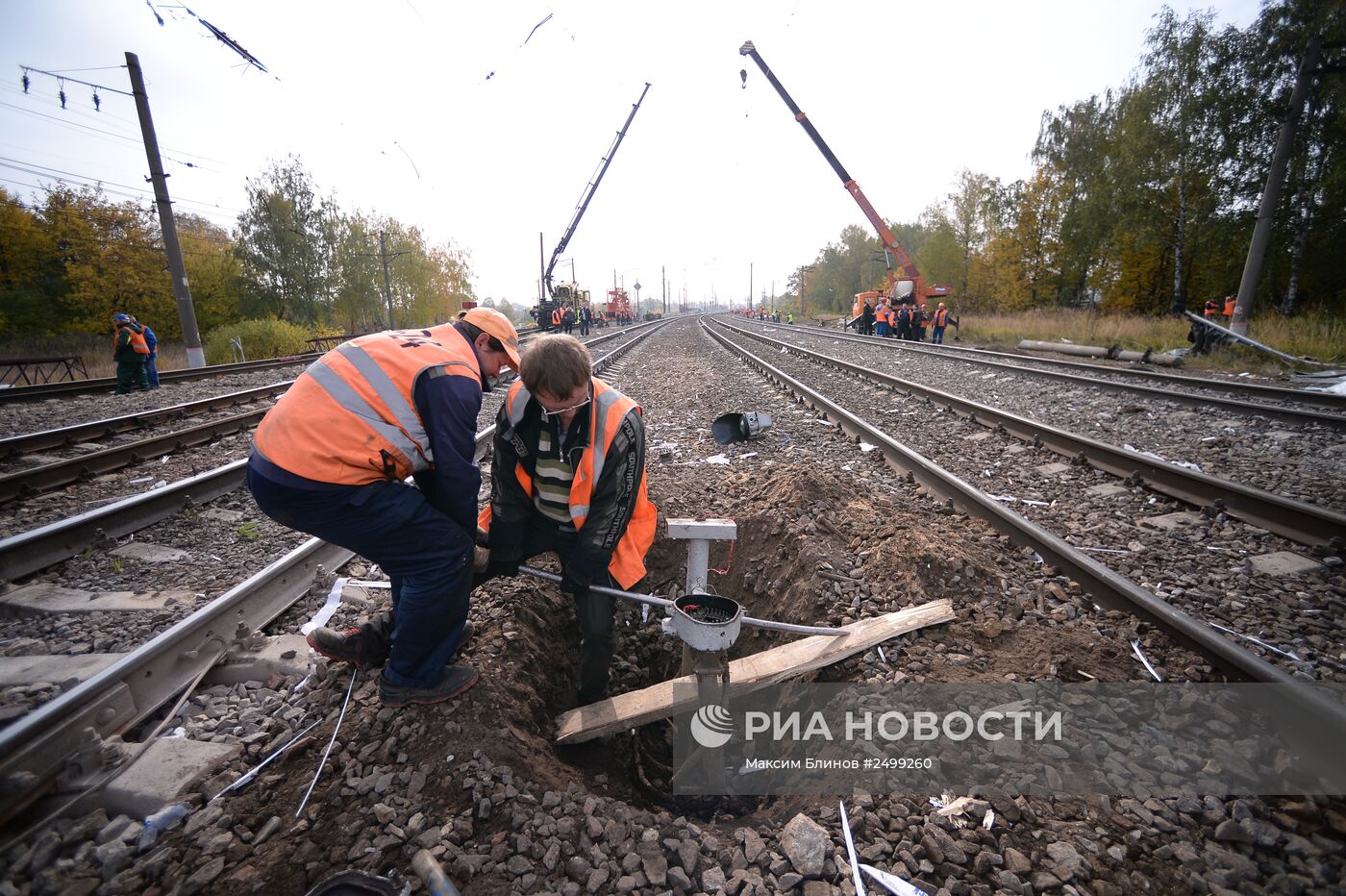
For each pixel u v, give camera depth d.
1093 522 4.36
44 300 29.44
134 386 11.72
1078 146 28.02
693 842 1.80
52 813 1.83
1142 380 10.84
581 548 2.34
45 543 3.76
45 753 1.91
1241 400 7.84
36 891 1.62
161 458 6.59
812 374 13.53
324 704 2.36
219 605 2.77
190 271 31.47
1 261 28.83
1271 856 1.73
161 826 1.82
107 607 3.23
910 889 1.64
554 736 2.52
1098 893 1.62
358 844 1.74
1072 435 6.01
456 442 1.94
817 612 3.08
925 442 6.84
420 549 1.99
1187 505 4.63
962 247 40.06
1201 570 3.55
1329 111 17.42
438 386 1.91
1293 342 12.98
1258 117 18.42
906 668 2.56
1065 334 19.84
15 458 6.51
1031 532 3.72
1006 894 1.61
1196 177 21.20
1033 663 2.55
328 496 1.84
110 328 30.08
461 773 1.96
